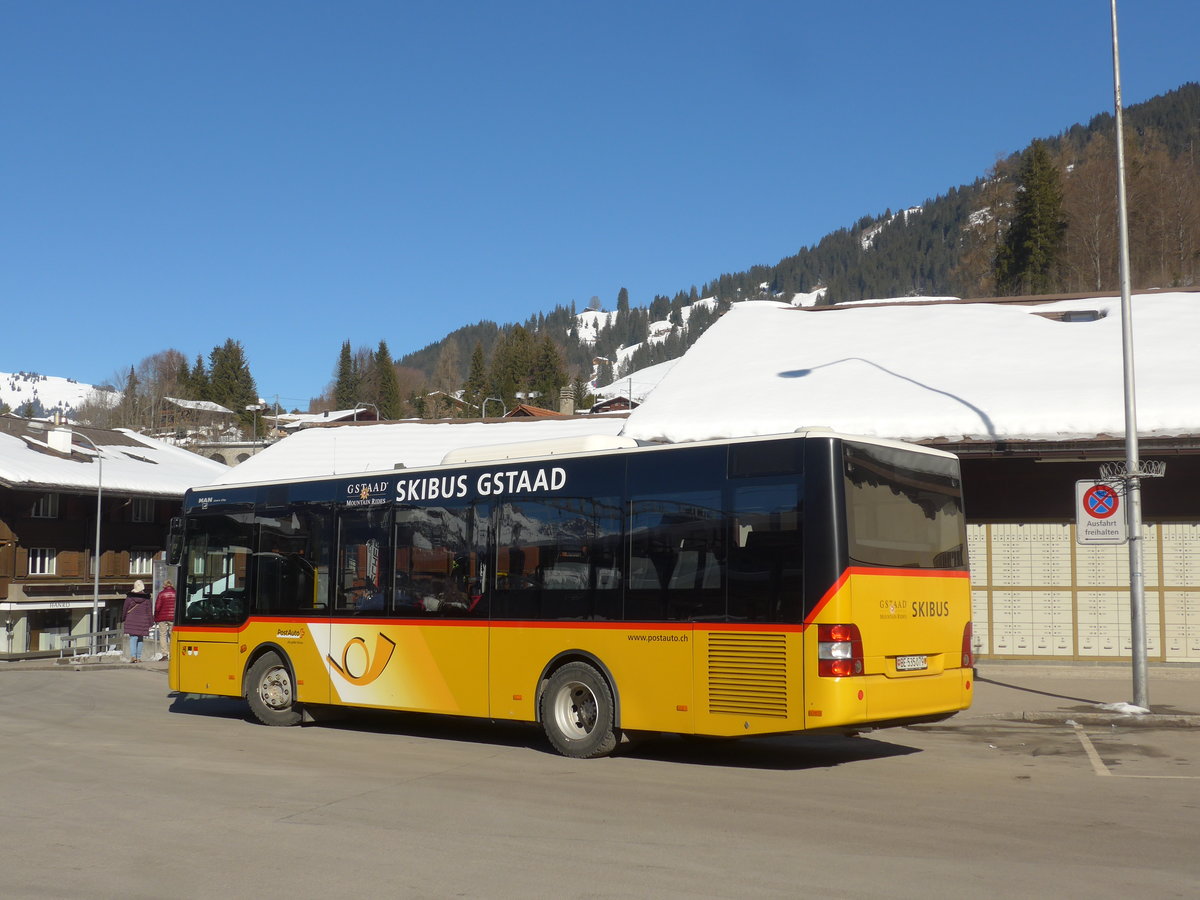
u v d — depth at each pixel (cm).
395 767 1165
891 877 696
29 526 5406
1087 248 8475
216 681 1630
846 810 918
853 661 1065
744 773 1124
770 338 2772
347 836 823
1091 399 1855
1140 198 8438
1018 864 728
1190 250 8131
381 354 15938
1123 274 1562
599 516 1248
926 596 1164
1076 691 1720
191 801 965
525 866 731
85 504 5703
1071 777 1080
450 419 3712
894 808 926
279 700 1558
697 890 670
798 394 2147
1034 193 8831
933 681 1159
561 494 1287
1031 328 2556
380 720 1631
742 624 1118
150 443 6988
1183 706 1548
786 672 1083
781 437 1123
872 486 1122
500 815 901
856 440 1116
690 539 1172
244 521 1630
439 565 1393
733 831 835
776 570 1103
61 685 2259
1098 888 667
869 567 1095
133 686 2234
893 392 2078
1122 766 1144
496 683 1315
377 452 3466
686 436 2044
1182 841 793
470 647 1344
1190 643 1895
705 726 1136
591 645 1232
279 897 664
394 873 716
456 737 1433
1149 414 1775
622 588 1215
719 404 2156
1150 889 664
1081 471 1966
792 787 1035
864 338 2645
